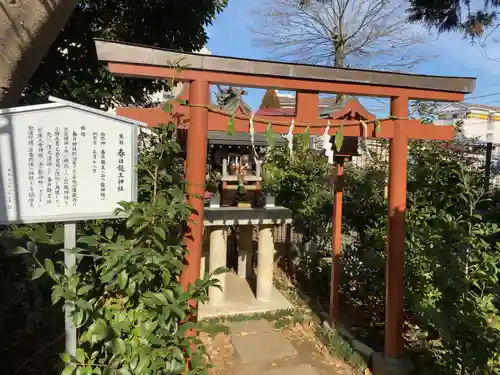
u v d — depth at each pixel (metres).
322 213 5.27
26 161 1.89
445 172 3.62
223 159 4.62
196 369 2.10
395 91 2.95
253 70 2.60
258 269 4.55
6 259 2.68
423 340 3.22
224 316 4.12
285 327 3.93
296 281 5.34
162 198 2.13
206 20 5.91
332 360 3.31
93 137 2.01
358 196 4.75
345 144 3.73
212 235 4.35
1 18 1.57
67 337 1.95
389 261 3.04
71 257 1.95
